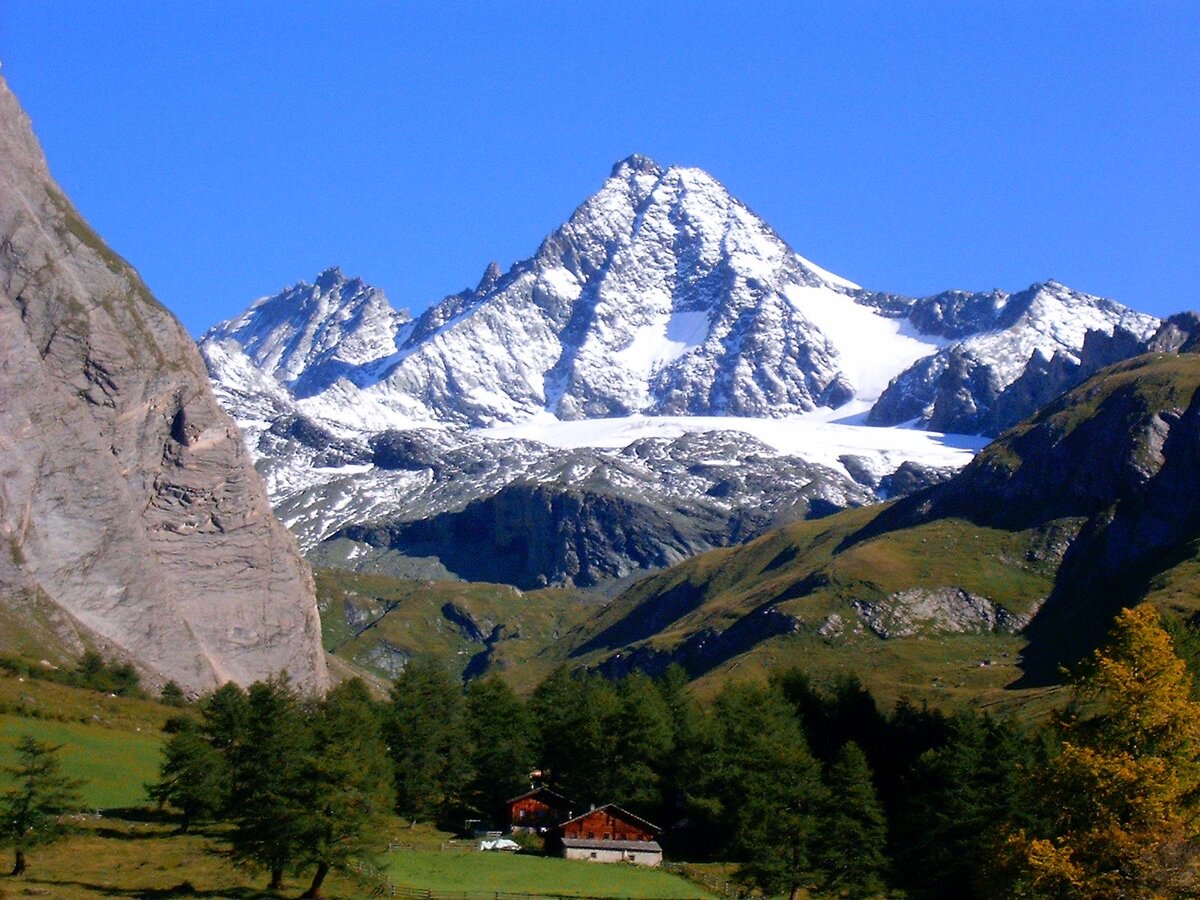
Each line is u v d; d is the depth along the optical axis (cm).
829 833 12106
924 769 13475
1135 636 7188
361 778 11256
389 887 11531
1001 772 11806
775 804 12319
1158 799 6606
